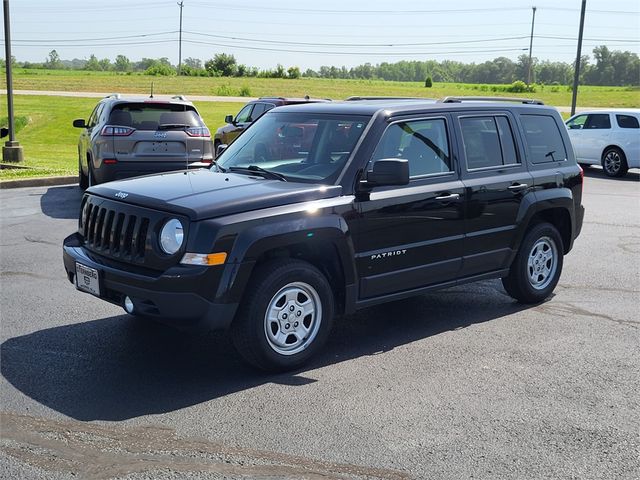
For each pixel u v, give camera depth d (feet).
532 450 13.75
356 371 17.69
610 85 571.69
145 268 16.56
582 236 35.94
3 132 59.67
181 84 267.39
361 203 18.22
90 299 23.43
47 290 24.32
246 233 16.25
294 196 17.25
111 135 38.65
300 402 15.76
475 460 13.32
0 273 26.37
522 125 23.00
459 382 17.08
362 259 18.45
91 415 14.92
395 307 23.45
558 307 23.62
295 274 17.11
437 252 20.17
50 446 13.55
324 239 17.44
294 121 20.39
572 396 16.37
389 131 19.25
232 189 17.42
